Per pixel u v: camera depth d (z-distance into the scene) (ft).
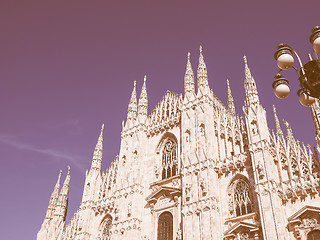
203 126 153.38
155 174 164.76
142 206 157.99
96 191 183.21
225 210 130.93
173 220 142.41
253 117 138.41
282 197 119.24
